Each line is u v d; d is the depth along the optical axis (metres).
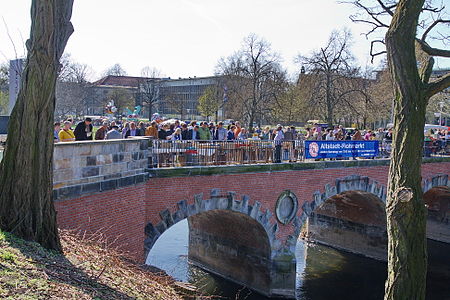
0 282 6.94
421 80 10.34
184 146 18.62
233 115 57.72
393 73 10.24
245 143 21.20
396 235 10.04
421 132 10.11
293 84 62.62
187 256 28.39
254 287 23.86
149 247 17.03
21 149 9.47
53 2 9.46
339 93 45.59
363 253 32.34
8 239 8.89
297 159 23.33
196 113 103.12
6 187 9.54
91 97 94.00
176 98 92.56
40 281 7.45
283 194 22.58
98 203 13.77
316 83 45.62
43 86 9.52
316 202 24.12
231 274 25.14
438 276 29.19
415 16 10.05
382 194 27.41
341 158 25.69
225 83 61.47
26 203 9.39
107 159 14.16
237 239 24.64
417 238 9.97
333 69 44.41
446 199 36.34
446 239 36.66
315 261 30.75
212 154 19.80
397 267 10.00
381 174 27.22
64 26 9.77
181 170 17.94
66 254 9.69
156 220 17.38
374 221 31.64
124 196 15.03
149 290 10.03
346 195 30.84
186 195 18.47
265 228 22.14
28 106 9.49
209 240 26.53
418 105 10.06
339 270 29.03
